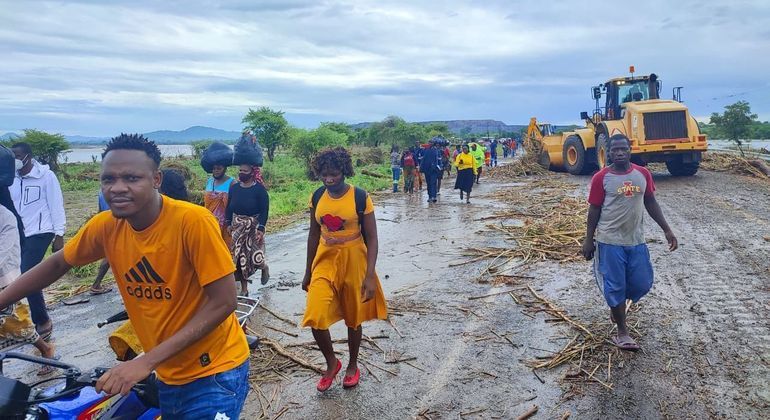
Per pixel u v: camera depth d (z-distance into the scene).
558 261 8.11
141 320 2.41
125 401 2.46
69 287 7.77
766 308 5.68
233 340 2.50
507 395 4.24
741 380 4.22
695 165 17.94
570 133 22.50
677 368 4.48
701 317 5.52
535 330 5.50
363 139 66.50
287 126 40.25
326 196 4.23
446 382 4.49
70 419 2.30
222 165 6.54
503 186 19.77
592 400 4.10
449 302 6.47
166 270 2.27
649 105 17.25
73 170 31.81
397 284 7.32
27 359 2.32
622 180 4.76
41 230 5.66
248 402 4.28
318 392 4.41
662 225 4.99
